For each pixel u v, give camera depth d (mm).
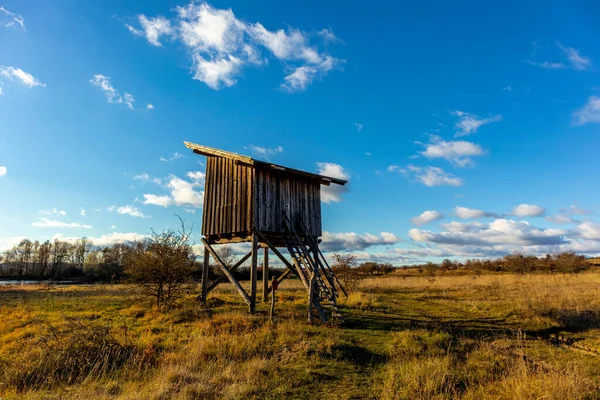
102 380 7633
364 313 16125
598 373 8211
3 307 17062
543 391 6383
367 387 7348
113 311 15547
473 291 27266
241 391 6781
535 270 50312
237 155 16109
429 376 7469
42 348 9055
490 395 6617
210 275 42688
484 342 10875
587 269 51750
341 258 26781
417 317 15672
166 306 15539
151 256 15945
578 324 13625
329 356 9125
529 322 14578
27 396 6789
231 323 11930
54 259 81688
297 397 6789
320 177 18484
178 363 8328
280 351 9406
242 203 16281
